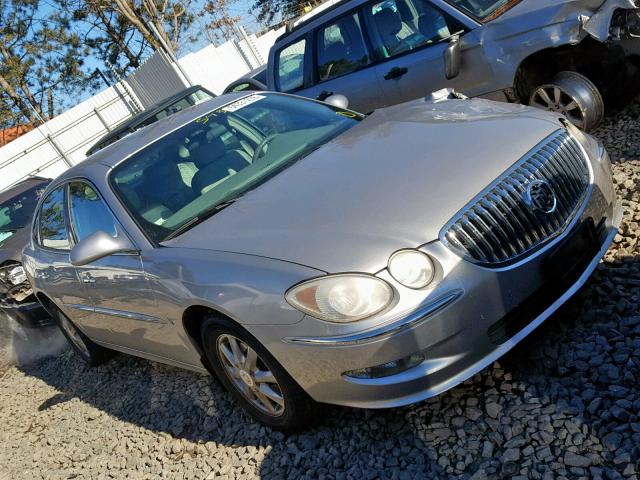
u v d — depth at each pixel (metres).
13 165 22.34
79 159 23.30
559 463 2.44
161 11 31.75
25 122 36.19
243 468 3.29
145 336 3.92
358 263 2.59
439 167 2.97
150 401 4.56
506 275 2.71
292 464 3.13
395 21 6.09
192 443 3.77
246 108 4.45
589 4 4.87
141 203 3.77
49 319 6.95
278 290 2.71
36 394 6.00
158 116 11.55
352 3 6.42
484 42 5.43
